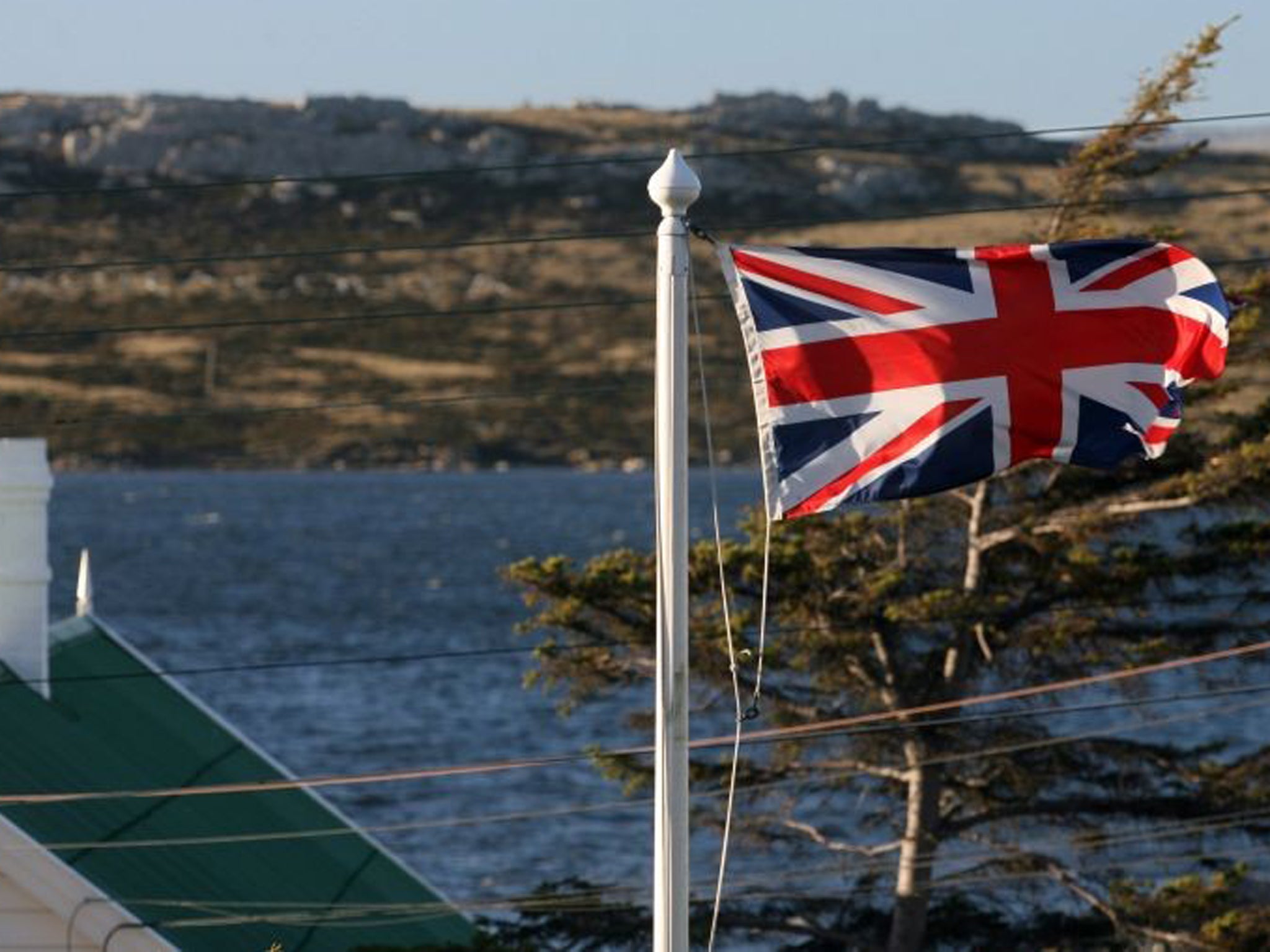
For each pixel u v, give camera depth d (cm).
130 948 4441
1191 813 7588
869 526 7731
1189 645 7694
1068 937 7638
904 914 7588
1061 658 7762
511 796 18950
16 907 4422
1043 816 7750
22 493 5669
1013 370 3491
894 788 8025
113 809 5175
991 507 7712
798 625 7506
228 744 6638
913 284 3497
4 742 5153
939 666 7694
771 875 8225
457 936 7012
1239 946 6988
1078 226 7525
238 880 5269
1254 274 7531
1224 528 7531
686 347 3375
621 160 5819
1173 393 3506
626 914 7381
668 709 3372
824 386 3475
